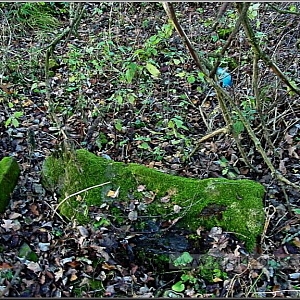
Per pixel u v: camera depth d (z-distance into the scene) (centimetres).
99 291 114
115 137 175
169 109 189
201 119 187
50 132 182
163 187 134
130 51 221
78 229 127
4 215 135
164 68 216
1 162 147
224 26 219
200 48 216
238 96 173
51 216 136
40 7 285
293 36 193
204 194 131
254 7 138
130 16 260
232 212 127
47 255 124
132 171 137
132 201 132
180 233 126
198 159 162
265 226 125
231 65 195
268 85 174
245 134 167
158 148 164
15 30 256
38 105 200
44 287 114
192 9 257
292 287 114
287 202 136
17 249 125
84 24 265
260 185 137
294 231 131
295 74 178
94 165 139
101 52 221
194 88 207
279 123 172
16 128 181
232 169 157
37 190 146
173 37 228
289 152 162
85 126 182
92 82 209
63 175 142
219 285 116
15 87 210
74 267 120
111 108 193
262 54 130
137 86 201
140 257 123
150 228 127
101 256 121
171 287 117
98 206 132
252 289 112
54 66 226
